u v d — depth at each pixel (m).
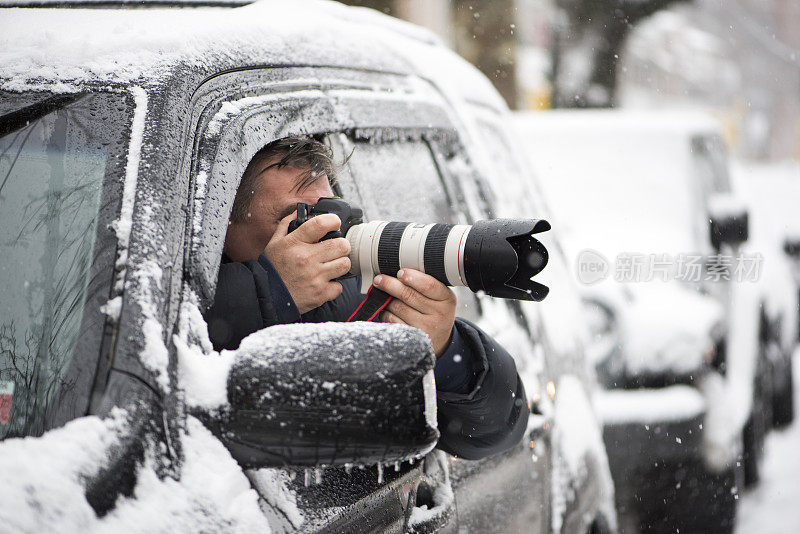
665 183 17.58
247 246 5.21
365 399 3.80
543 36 49.72
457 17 30.11
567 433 8.45
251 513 3.88
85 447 3.57
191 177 4.54
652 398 13.21
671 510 13.02
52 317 4.19
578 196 17.53
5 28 5.40
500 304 8.02
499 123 9.77
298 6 6.82
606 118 19.12
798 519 14.77
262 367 3.83
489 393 5.65
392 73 7.39
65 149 4.57
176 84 4.71
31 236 4.42
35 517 3.33
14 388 4.16
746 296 15.82
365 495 4.77
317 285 4.85
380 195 6.51
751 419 15.11
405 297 5.03
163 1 6.67
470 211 7.89
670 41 113.12
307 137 5.43
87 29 5.16
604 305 13.84
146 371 3.82
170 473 3.71
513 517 6.95
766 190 34.72
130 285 4.02
